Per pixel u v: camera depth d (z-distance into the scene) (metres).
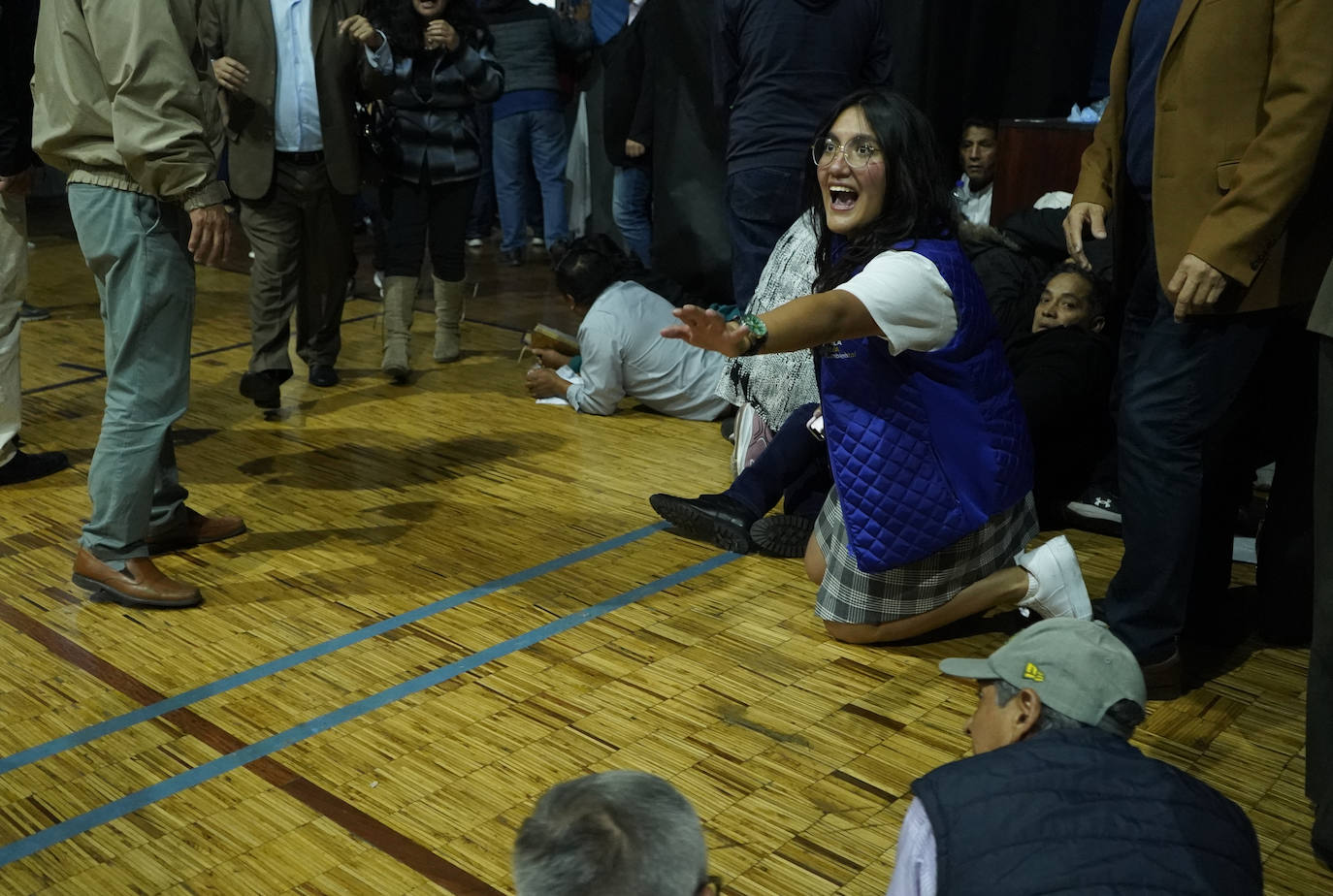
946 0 5.14
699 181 5.54
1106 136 2.91
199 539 3.35
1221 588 2.92
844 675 2.73
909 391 2.62
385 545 3.38
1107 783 1.24
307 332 4.78
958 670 1.50
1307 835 2.20
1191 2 2.38
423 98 4.73
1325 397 2.09
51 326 5.79
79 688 2.61
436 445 4.21
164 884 1.99
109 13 2.63
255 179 4.19
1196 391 2.46
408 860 2.06
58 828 2.13
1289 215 2.27
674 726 2.50
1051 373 3.53
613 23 7.48
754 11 4.41
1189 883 1.17
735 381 3.71
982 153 5.03
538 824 1.10
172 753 2.37
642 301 4.50
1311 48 2.18
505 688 2.63
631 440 4.31
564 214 7.38
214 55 4.12
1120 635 2.64
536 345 4.96
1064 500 3.69
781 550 3.33
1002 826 1.21
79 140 2.75
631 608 3.03
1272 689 2.72
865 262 2.55
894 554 2.70
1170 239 2.47
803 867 2.06
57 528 3.46
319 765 2.34
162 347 2.89
